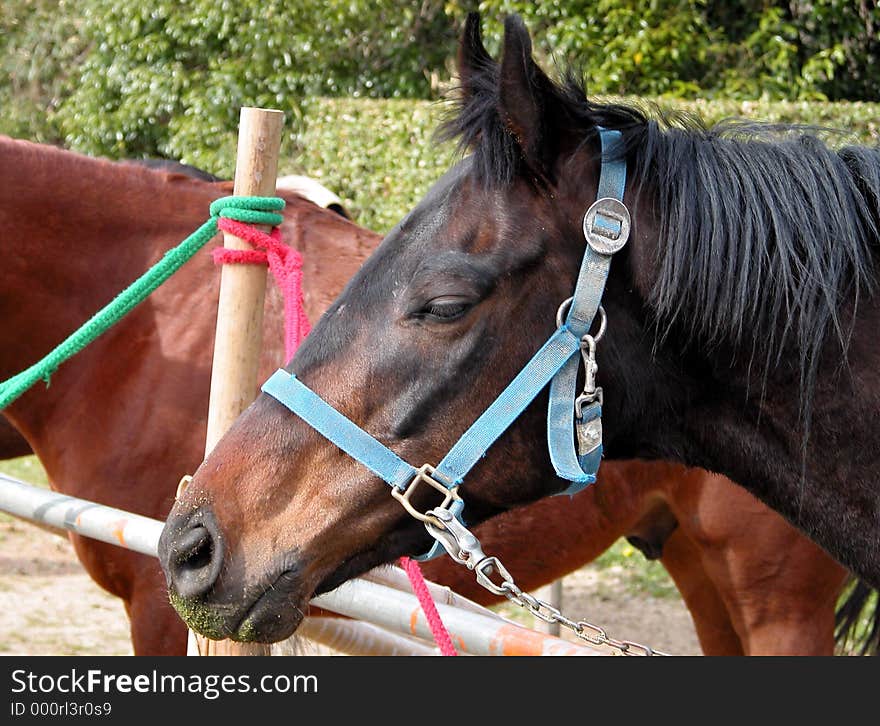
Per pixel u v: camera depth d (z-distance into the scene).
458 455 1.55
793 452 1.64
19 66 10.06
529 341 1.55
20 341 2.43
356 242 2.53
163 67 8.80
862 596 2.89
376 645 2.29
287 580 1.55
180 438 2.34
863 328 1.59
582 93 1.66
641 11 7.47
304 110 8.46
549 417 1.55
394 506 1.58
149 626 2.34
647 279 1.58
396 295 1.56
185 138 8.53
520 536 2.58
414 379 1.55
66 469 2.42
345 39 8.51
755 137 1.74
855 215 1.59
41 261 2.39
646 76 7.46
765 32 7.67
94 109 9.09
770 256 1.59
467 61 1.69
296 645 2.31
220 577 1.56
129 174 2.49
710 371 1.62
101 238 2.43
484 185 1.58
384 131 6.90
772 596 2.79
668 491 2.77
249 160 1.90
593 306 1.55
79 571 5.31
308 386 1.58
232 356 1.89
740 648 3.25
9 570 5.23
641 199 1.60
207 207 2.50
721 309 1.56
